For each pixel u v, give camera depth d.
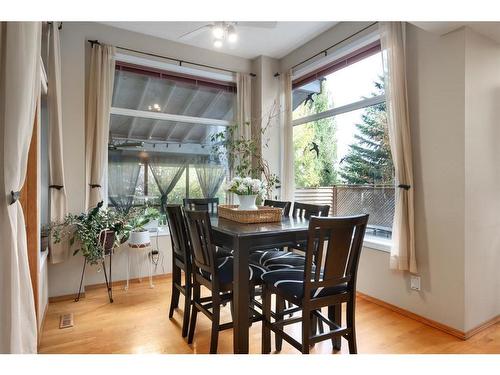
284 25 3.38
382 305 2.81
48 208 2.84
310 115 3.92
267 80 4.18
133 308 2.76
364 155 3.22
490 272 2.40
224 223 2.22
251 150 4.07
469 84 2.25
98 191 3.18
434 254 2.41
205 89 4.15
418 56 2.53
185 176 4.04
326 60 3.56
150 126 3.83
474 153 2.28
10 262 1.21
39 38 1.65
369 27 3.02
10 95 1.20
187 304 2.25
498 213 2.46
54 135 2.81
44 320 2.50
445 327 2.32
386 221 2.97
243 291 1.81
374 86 3.12
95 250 2.87
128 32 3.48
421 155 2.50
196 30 2.78
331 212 3.61
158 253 3.64
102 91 3.23
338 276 1.68
